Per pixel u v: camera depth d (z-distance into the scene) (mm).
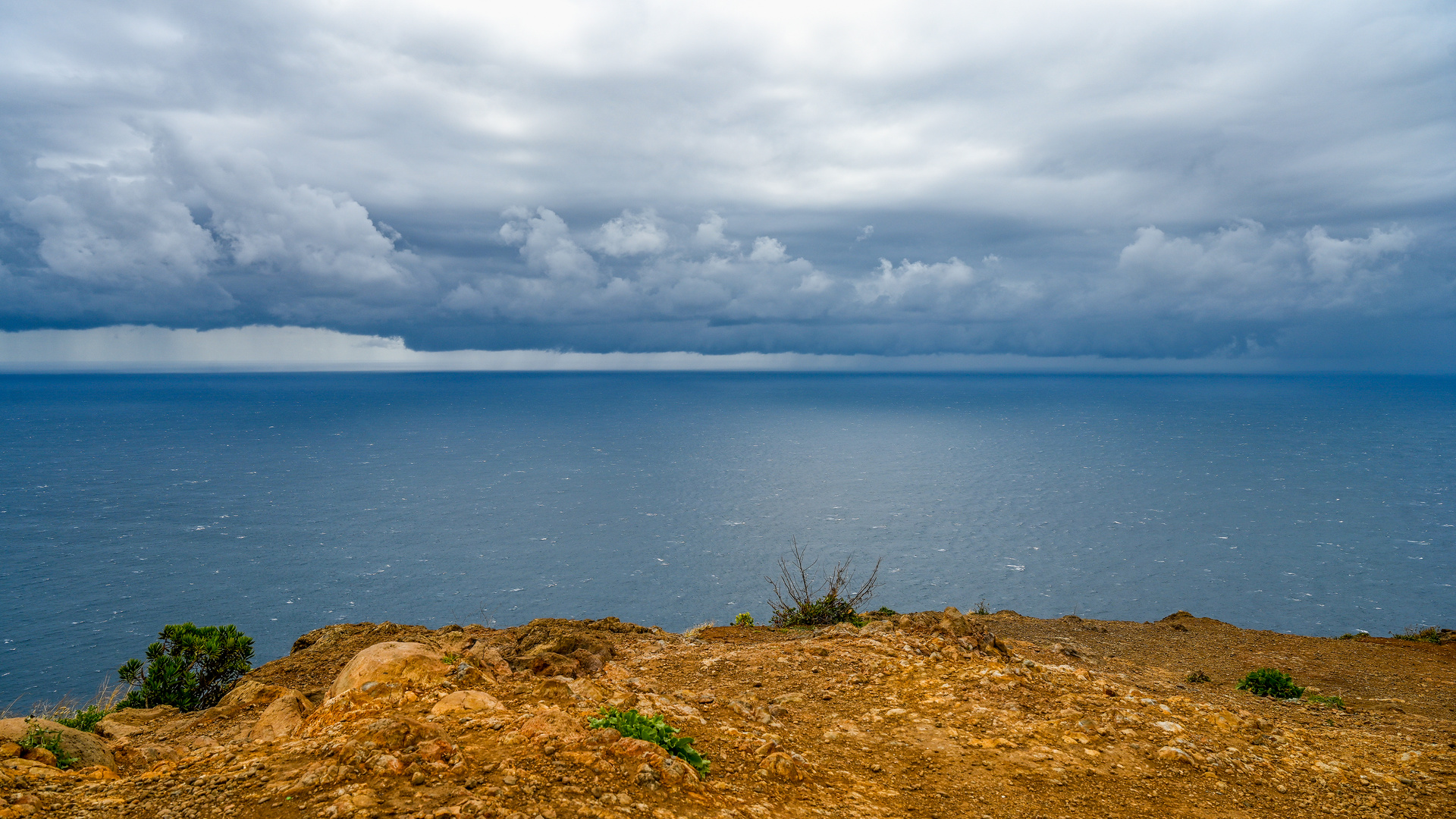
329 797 5168
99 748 6723
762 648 12531
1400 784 7383
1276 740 8500
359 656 9023
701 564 152750
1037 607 127250
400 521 193250
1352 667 15594
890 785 7012
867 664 11195
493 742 6375
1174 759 7688
